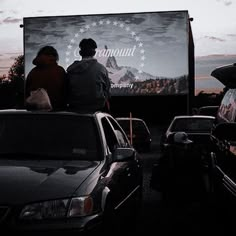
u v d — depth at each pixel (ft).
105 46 78.23
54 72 17.44
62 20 77.87
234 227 12.76
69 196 10.97
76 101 17.89
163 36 77.20
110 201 12.34
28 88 17.57
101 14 77.77
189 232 16.89
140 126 50.88
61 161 12.77
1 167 12.16
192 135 28.25
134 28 77.61
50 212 10.79
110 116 16.25
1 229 10.58
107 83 18.51
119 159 13.55
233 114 15.14
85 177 11.73
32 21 78.23
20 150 13.28
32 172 11.80
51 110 14.65
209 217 17.83
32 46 78.23
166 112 93.66
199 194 22.30
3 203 10.74
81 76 17.80
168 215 19.62
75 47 77.92
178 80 77.20
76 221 10.78
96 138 13.64
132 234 16.46
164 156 23.39
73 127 13.82
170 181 22.54
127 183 14.58
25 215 10.68
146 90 78.48
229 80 15.34
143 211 20.39
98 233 11.25
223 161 14.74
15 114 14.23
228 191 13.29
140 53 77.71
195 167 22.56
